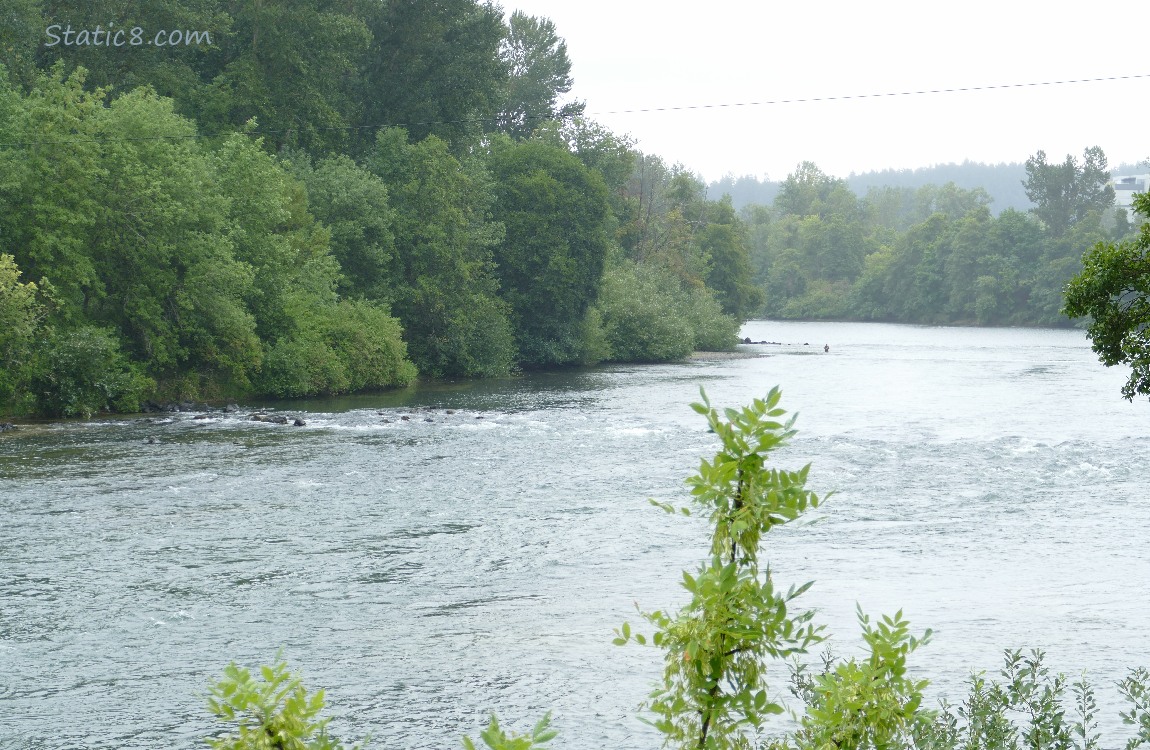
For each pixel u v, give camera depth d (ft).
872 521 83.46
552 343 261.85
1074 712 44.32
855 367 261.85
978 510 87.76
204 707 46.06
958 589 63.82
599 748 41.68
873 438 132.26
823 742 17.40
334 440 127.75
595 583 65.41
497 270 260.21
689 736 15.42
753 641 15.24
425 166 229.25
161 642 54.39
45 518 82.58
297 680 14.16
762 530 15.43
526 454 117.50
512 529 80.12
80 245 150.20
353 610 59.88
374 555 72.13
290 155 218.18
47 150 151.53
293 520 82.84
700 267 397.39
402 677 49.47
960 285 566.77
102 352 149.48
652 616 15.84
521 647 53.47
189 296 165.58
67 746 42.29
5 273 138.41
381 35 258.16
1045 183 558.56
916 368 255.91
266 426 140.46
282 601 61.57
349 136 244.63
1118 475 104.78
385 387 204.54
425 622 57.67
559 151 267.18
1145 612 59.16
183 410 158.81
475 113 265.95
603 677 49.37
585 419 151.43
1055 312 516.32
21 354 141.49
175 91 204.33
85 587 64.08
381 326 200.85
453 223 229.86
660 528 80.33
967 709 43.32
